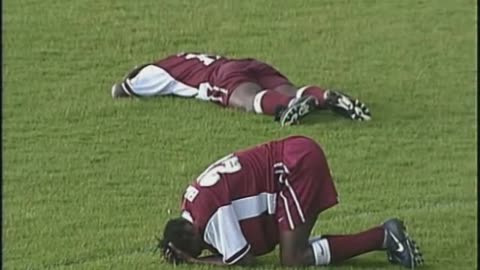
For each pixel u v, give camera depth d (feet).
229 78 149.69
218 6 201.16
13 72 168.14
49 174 130.82
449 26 191.52
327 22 193.36
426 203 122.93
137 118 147.95
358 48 180.45
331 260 104.47
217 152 137.28
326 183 103.35
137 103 152.46
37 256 111.14
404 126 145.59
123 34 186.60
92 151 137.90
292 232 103.09
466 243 112.88
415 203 122.83
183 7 200.23
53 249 112.47
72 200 123.85
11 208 121.80
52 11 197.36
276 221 103.71
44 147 139.23
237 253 103.14
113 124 146.30
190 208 104.12
